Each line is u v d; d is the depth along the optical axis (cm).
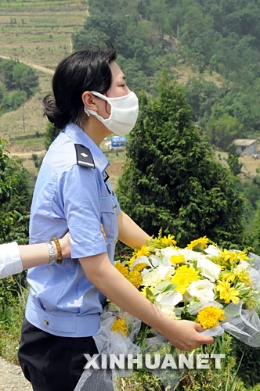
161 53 14025
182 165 1555
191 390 295
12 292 625
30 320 245
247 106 11594
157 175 1578
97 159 240
